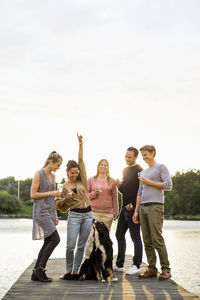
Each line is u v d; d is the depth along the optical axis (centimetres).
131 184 705
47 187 616
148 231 645
